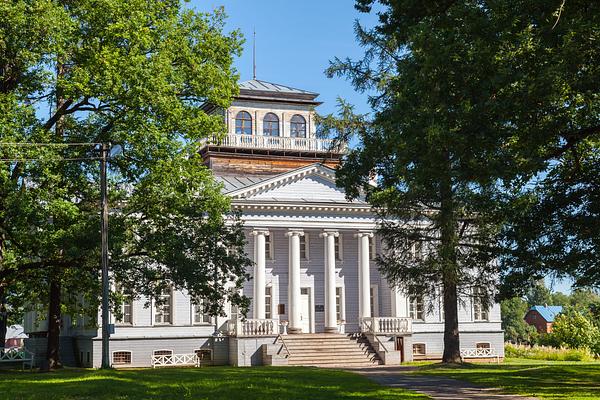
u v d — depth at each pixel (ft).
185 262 120.37
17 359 153.58
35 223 108.68
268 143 195.31
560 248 90.22
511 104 71.41
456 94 74.54
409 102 79.41
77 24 110.73
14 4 105.29
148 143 113.09
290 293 178.81
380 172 115.96
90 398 71.56
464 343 190.90
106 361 106.32
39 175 106.93
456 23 76.13
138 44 112.16
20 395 73.82
